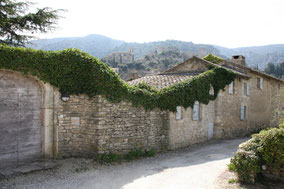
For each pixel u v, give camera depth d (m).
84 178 6.06
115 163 7.63
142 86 9.79
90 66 7.68
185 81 11.63
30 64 6.68
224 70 14.33
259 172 5.98
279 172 5.77
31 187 5.27
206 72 13.36
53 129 7.31
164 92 10.23
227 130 15.11
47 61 7.02
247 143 6.24
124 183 5.81
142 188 5.50
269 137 5.91
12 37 11.35
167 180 6.13
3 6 10.45
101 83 7.73
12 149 6.58
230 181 5.88
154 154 9.41
